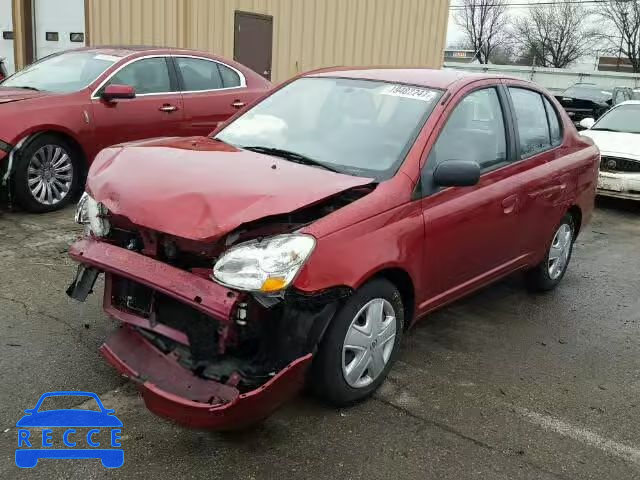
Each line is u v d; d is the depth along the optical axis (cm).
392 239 330
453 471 293
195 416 275
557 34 6506
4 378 339
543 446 317
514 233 441
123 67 694
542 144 486
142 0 1071
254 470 284
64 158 645
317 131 395
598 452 316
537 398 362
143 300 312
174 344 307
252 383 284
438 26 1678
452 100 393
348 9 1417
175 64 743
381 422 326
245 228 293
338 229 306
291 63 1330
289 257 283
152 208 295
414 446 309
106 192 317
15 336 384
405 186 347
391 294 341
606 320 488
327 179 325
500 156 434
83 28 1045
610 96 2175
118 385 341
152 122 709
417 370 384
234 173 320
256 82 827
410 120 382
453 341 430
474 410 344
